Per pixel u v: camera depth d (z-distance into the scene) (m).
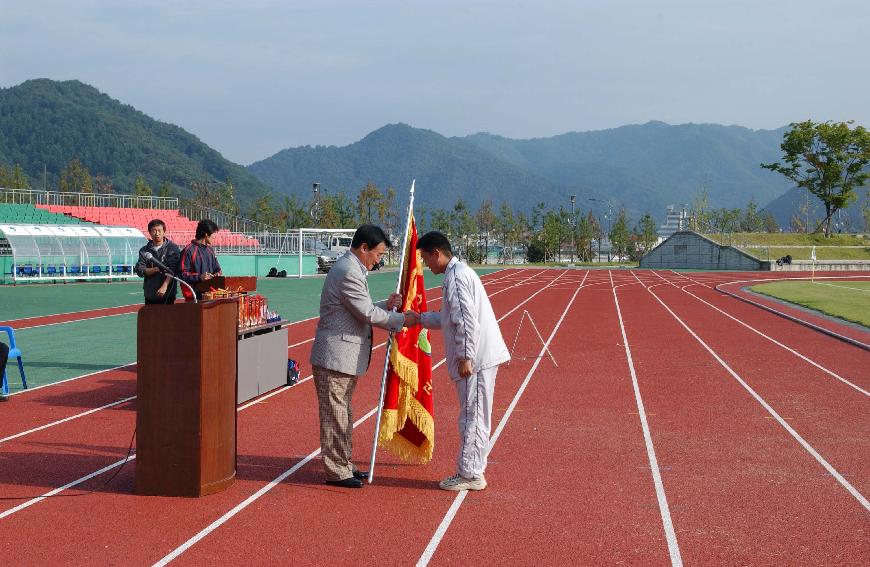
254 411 10.21
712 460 7.89
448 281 6.93
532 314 25.16
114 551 5.48
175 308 6.67
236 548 5.54
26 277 40.88
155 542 5.65
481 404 6.92
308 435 8.92
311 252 60.06
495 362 6.95
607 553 5.47
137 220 60.09
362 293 6.95
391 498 6.69
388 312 7.11
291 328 20.50
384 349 16.80
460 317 6.82
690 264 75.50
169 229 60.88
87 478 7.21
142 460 6.75
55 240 43.19
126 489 6.89
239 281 11.51
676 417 9.88
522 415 9.99
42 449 8.23
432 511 6.35
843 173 84.31
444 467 7.70
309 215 97.25
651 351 16.16
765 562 5.32
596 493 6.82
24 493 6.77
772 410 10.30
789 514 6.28
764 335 19.16
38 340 17.64
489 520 6.13
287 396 11.23
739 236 79.75
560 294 35.78
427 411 7.51
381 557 5.39
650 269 74.44
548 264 94.00
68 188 124.94
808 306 27.77
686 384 12.25
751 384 12.26
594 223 125.62
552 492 6.85
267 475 7.35
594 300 31.83
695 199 108.00
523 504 6.53
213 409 6.78
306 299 31.20
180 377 6.68
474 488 6.89
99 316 23.48
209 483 6.77
